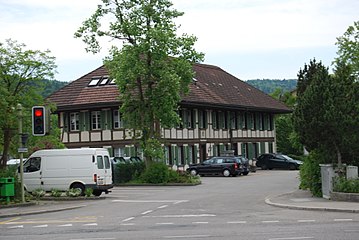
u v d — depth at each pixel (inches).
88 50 1706.4
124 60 1660.9
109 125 2102.6
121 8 1679.4
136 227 686.5
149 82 1692.9
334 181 960.9
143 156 1929.1
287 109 2942.9
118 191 1421.0
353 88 988.6
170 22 1704.0
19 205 1055.0
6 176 1109.7
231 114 2546.8
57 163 1259.2
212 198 1132.5
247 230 615.2
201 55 1732.3
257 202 1013.8
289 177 1822.1
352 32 1486.2
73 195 1216.2
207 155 2338.8
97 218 815.7
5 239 613.0
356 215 738.8
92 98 2124.8
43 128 1015.0
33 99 1269.7
